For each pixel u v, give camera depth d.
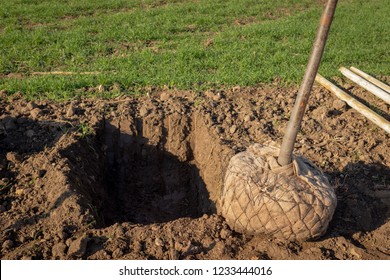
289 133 2.04
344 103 3.37
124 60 4.33
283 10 7.03
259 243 2.11
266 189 2.06
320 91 3.65
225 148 2.83
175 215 3.15
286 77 3.86
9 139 2.85
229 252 2.07
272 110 3.30
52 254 2.06
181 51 4.52
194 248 2.07
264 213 2.05
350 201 2.38
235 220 2.13
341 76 4.00
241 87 3.66
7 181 2.49
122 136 3.16
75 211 2.26
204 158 3.10
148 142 3.20
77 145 2.80
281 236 2.09
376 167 2.67
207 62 4.26
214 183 2.88
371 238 2.19
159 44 5.00
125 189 3.18
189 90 3.58
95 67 4.16
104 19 5.96
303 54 4.66
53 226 2.21
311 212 2.04
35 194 2.41
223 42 4.99
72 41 4.86
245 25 6.05
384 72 4.18
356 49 4.89
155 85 3.69
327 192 2.11
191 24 5.96
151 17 6.17
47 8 6.47
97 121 3.08
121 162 3.20
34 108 3.16
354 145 2.90
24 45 4.75
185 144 3.24
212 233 2.17
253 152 2.25
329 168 2.67
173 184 3.26
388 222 2.28
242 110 3.29
